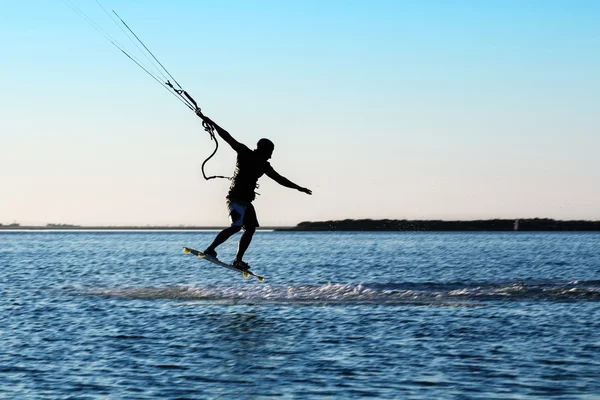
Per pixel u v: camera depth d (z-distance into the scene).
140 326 18.50
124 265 49.75
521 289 25.45
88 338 16.77
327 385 12.18
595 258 55.91
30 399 11.41
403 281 32.69
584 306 21.55
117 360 14.25
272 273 39.78
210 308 22.03
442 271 40.34
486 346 15.41
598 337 16.33
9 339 16.69
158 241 154.62
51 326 18.59
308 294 25.16
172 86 14.38
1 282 33.28
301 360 14.14
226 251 80.12
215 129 14.71
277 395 11.59
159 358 14.42
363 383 12.30
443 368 13.36
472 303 22.55
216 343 16.02
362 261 53.38
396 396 11.49
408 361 13.98
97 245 116.56
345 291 25.78
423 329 17.64
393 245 104.50
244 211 15.32
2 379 12.70
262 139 15.19
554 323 18.41
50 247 103.06
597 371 12.99
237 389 11.97
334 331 17.50
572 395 11.43
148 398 11.45
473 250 78.19
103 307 22.50
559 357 14.22
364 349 15.19
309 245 108.31
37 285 31.38
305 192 15.11
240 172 15.12
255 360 14.17
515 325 18.16
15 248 97.12
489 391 11.73
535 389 11.81
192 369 13.42
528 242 117.12
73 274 39.66
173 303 23.38
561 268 42.69
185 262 54.25
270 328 18.03
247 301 23.62
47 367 13.63
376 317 19.72
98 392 11.80
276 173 15.09
